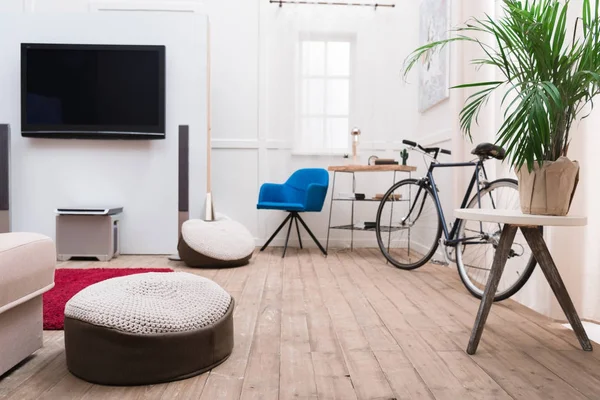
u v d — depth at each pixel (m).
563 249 1.86
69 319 1.34
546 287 1.97
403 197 4.29
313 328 1.80
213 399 1.19
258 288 2.51
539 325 1.87
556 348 1.60
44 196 3.58
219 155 4.20
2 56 3.56
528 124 1.42
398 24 4.25
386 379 1.33
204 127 3.63
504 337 1.71
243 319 1.92
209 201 3.50
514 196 2.31
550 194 1.58
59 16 3.57
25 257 1.29
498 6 2.44
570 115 1.62
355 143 3.99
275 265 3.26
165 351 1.29
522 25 1.53
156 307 1.35
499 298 2.17
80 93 3.52
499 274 1.59
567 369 1.42
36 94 3.50
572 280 1.84
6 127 3.48
